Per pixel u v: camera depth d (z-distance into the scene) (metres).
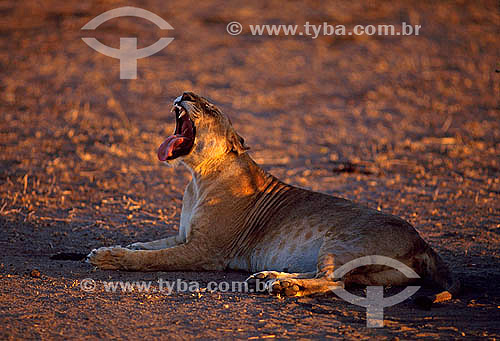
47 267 24.75
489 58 85.25
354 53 86.88
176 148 26.84
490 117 66.31
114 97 68.75
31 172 43.69
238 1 105.25
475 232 32.50
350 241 22.69
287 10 101.31
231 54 85.31
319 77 79.12
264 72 80.06
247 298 21.16
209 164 26.77
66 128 57.06
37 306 19.73
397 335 17.86
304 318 19.12
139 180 43.59
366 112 67.88
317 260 22.86
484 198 40.28
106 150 51.16
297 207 25.42
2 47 82.94
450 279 23.45
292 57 85.19
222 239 25.97
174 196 40.16
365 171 47.03
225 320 18.84
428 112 67.81
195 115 26.20
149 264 25.00
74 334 17.55
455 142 57.19
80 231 31.45
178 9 100.25
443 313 20.08
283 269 24.36
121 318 18.88
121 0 102.69
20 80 72.56
